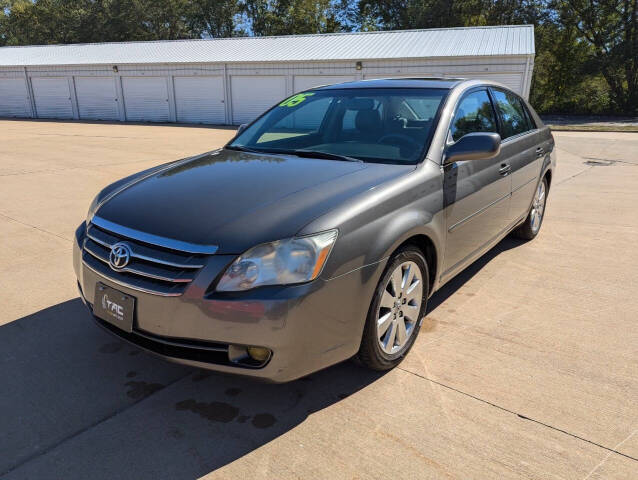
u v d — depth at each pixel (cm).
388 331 268
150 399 253
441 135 307
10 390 259
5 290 380
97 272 246
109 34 4869
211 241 217
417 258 276
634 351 296
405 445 220
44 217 584
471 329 322
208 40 2889
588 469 205
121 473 204
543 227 561
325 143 334
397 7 4234
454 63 2125
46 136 1680
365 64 2231
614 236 524
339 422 235
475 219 337
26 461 211
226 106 2489
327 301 220
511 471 204
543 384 263
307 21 4656
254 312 207
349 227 229
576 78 3394
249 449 218
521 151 421
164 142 1503
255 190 254
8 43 5553
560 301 365
